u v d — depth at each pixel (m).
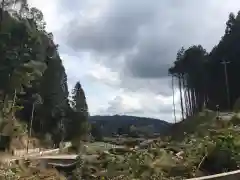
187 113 83.44
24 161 24.86
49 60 72.81
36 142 60.19
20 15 68.06
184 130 40.47
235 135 16.03
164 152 16.36
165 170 14.05
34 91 65.50
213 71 75.12
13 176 15.36
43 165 25.06
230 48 71.50
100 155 20.52
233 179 6.41
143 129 105.62
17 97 58.41
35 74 54.75
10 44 57.34
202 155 14.37
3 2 62.50
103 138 85.50
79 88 88.12
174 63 87.38
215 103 71.31
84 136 78.50
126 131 102.94
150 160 15.32
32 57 60.78
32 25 66.19
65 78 80.50
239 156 13.43
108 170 16.41
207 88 77.25
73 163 23.97
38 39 63.50
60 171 23.38
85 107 83.88
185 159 14.76
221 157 13.66
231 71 69.50
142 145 33.25
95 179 16.70
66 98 80.06
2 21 60.78
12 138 42.97
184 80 86.62
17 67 53.25
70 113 78.19
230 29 74.94
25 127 53.28
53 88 72.31
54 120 72.12
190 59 82.31
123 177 14.84
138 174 14.42
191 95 83.31
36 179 16.06
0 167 17.78
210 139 16.39
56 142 71.50
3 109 44.88
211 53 79.00
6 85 52.12
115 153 22.00
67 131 76.44
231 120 26.38
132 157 16.83
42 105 68.56
